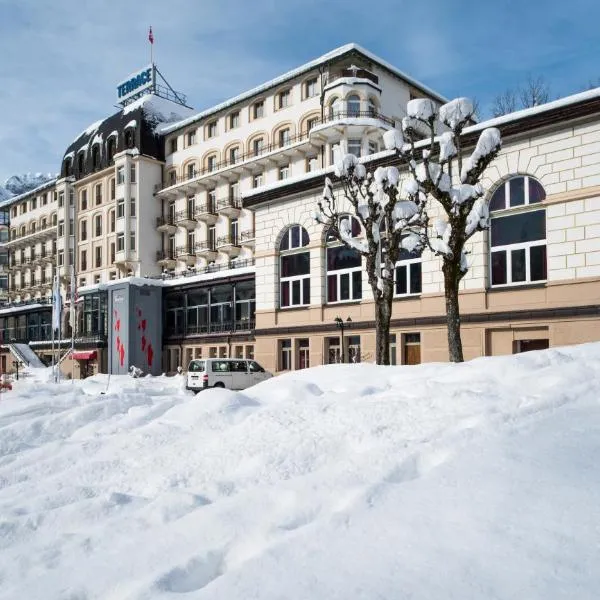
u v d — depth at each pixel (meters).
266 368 28.45
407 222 14.98
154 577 3.30
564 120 18.88
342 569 3.05
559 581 2.74
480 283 21.00
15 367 52.28
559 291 19.08
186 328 40.81
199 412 8.29
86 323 46.91
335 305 25.92
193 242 50.28
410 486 4.11
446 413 6.25
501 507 3.55
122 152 52.72
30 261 69.00
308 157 41.34
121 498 5.28
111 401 10.38
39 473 6.71
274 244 28.48
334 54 40.25
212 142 49.19
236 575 3.14
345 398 8.04
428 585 2.81
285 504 4.38
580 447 4.49
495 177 20.59
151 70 58.19
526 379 7.32
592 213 18.50
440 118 13.49
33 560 4.00
